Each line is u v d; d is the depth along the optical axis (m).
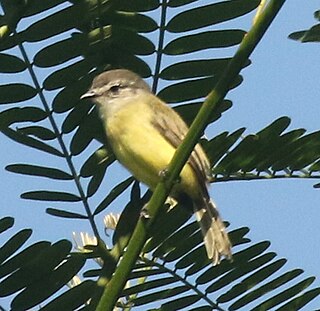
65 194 9.09
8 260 8.47
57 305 8.67
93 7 9.01
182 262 8.98
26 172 9.01
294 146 9.01
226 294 8.89
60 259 8.59
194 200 11.12
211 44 9.36
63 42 9.06
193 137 7.80
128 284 9.20
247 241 9.21
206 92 9.59
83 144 9.30
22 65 9.03
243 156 9.10
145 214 7.84
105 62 9.34
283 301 8.87
